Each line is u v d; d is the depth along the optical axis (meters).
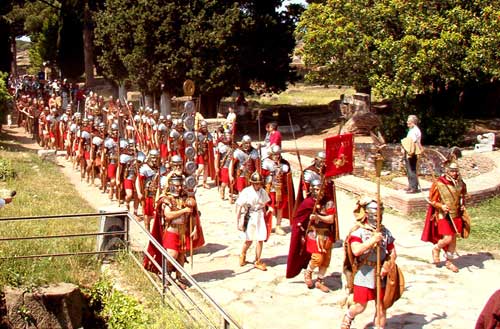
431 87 25.47
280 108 37.22
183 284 10.62
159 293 9.94
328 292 10.48
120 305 9.80
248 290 10.58
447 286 10.66
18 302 9.41
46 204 16.05
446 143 24.03
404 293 10.34
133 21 30.16
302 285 10.80
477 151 22.33
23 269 10.20
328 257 10.38
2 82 30.05
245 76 32.06
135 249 11.92
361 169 21.39
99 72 52.19
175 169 10.62
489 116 30.25
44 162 23.83
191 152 14.72
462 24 21.77
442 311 9.66
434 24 21.64
